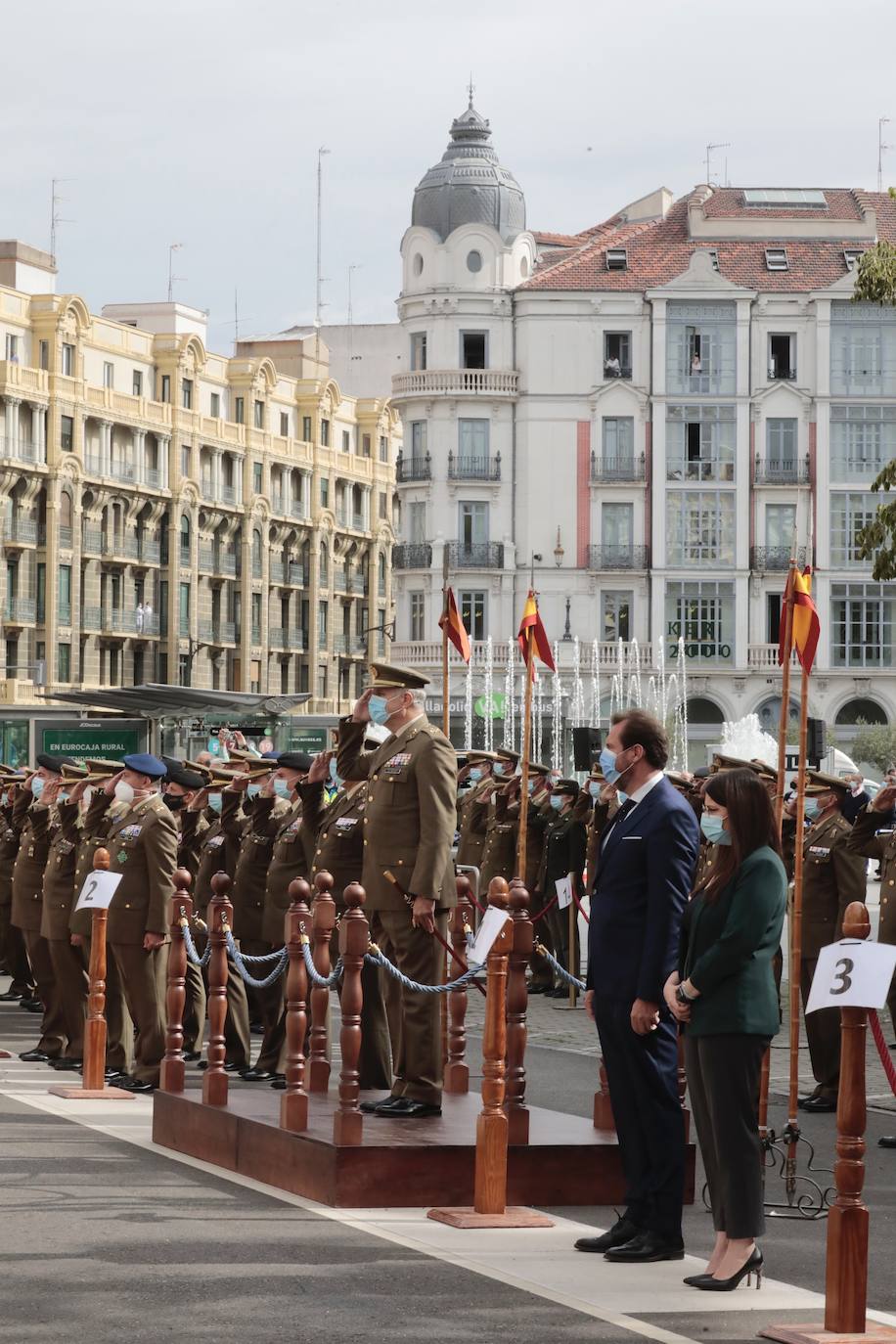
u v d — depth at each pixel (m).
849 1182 10.88
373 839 16.39
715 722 96.25
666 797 13.22
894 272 35.50
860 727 94.00
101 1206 13.80
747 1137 12.16
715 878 12.47
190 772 23.94
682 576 94.88
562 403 95.12
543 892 30.27
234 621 115.19
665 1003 12.92
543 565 95.00
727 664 95.06
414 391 95.62
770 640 95.31
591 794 29.44
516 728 94.06
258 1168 14.99
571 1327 10.90
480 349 95.88
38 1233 12.89
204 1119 15.84
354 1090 14.12
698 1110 12.53
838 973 10.79
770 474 95.00
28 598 97.56
